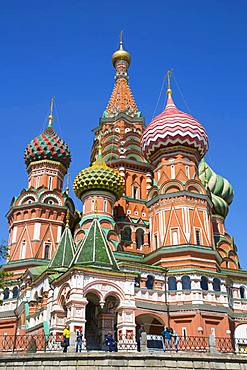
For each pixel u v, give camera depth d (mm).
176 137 49969
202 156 52312
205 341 36500
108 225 47594
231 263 54438
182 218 46125
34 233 50688
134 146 59500
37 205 51781
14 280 46188
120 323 32625
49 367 23078
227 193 61688
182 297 41250
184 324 40062
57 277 34438
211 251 44750
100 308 34906
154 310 40219
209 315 40281
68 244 42219
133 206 55219
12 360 23438
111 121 63750
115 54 73312
